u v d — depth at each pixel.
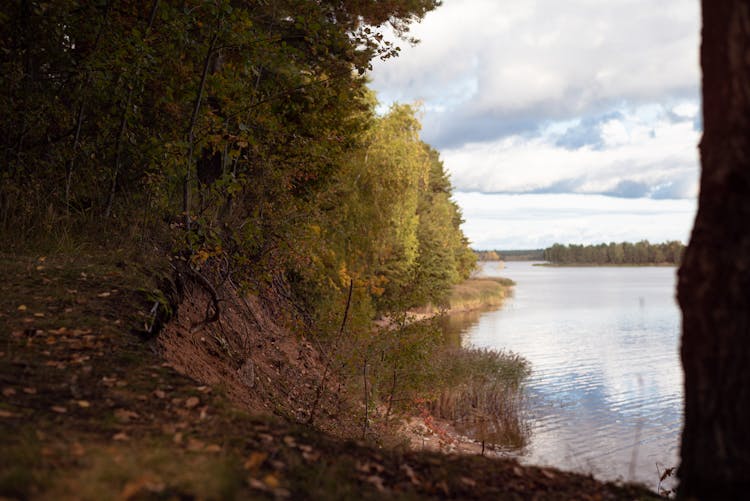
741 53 3.24
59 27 9.34
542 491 3.96
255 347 10.65
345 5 13.57
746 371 3.21
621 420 19.48
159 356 5.98
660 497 4.08
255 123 10.61
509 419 18.41
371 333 10.74
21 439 3.36
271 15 12.28
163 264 8.47
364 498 3.33
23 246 8.19
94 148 9.59
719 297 3.26
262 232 9.62
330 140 11.86
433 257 51.94
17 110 9.01
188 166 9.18
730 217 3.24
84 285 7.02
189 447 3.66
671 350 34.50
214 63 12.23
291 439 4.16
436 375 11.81
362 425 10.20
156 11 9.84
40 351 5.14
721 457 3.26
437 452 4.55
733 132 3.25
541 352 33.56
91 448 3.39
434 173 68.88
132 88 9.40
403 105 30.78
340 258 19.25
